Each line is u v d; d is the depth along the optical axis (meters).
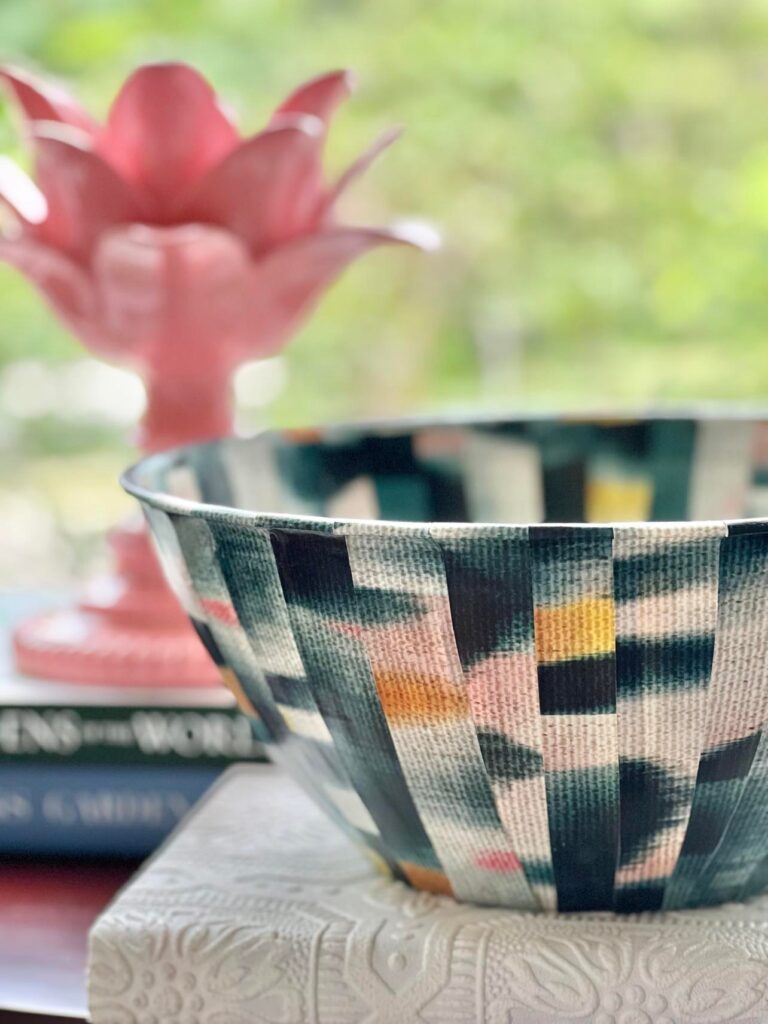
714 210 1.27
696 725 0.30
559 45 1.30
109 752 0.53
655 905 0.36
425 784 0.33
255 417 1.24
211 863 0.42
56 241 0.56
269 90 1.27
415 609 0.30
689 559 0.28
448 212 1.33
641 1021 0.34
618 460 0.48
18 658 0.58
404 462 0.48
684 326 1.28
